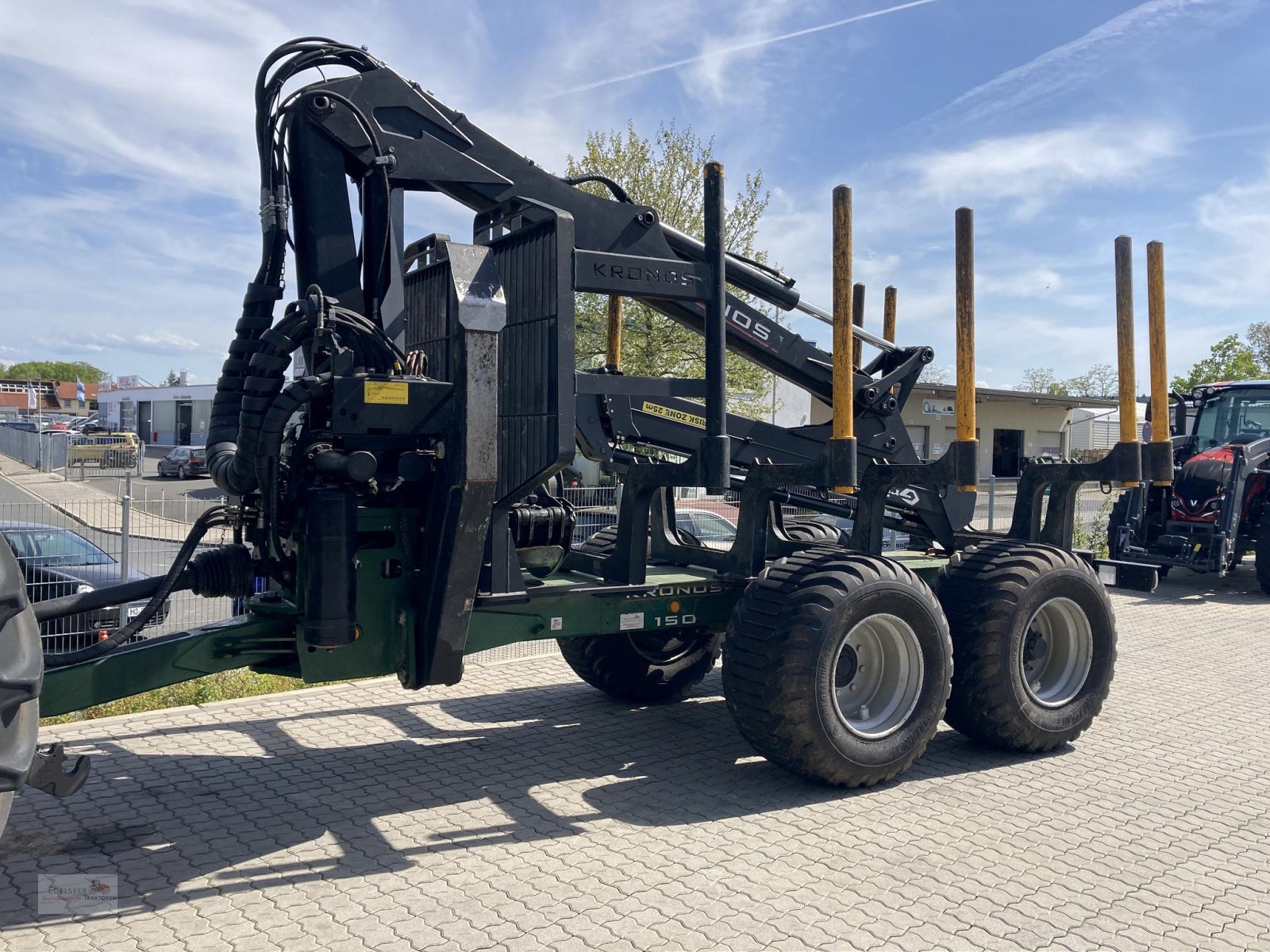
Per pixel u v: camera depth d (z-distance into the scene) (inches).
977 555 223.3
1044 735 213.8
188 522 356.5
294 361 216.4
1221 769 208.8
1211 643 345.4
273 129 186.5
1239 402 522.9
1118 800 189.2
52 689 154.2
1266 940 134.1
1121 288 225.1
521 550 200.8
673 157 712.4
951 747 224.4
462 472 161.0
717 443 188.9
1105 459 230.5
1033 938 133.6
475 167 200.5
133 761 203.9
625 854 159.9
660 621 205.5
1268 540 454.0
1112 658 224.4
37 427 2146.9
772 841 166.2
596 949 128.9
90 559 312.0
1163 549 478.6
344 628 165.0
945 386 1157.1
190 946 128.6
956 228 197.6
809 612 183.2
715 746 221.9
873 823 175.5
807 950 129.4
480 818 175.5
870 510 211.2
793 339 243.8
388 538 176.4
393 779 195.8
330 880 149.2
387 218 193.3
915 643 194.9
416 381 167.2
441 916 137.6
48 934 131.3
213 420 190.2
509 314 185.0
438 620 169.0
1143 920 139.2
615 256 181.2
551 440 169.6
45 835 165.0
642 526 206.4
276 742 218.7
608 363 252.2
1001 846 165.0
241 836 165.6
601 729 234.4
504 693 267.4
